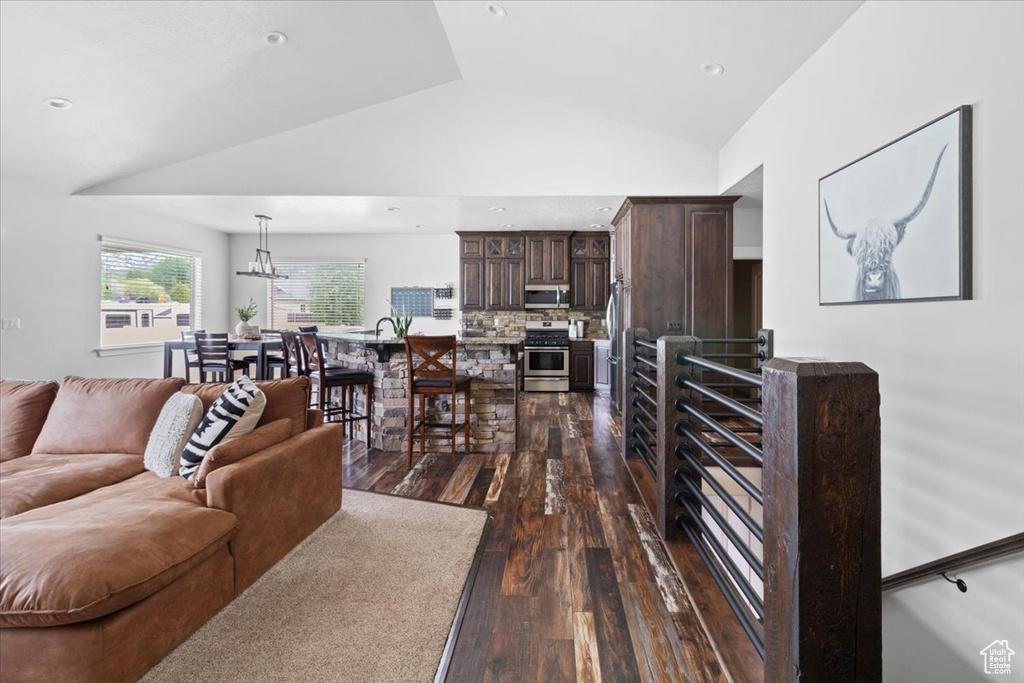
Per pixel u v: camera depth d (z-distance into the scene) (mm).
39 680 1360
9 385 2732
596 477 3402
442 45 3979
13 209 4516
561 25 3158
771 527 967
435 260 7754
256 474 2021
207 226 7035
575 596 1954
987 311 1656
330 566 2160
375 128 4840
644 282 4844
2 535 1541
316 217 6184
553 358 7129
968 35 1742
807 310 2889
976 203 1699
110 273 5586
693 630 1747
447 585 2014
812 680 872
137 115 4004
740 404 1484
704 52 3010
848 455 859
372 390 4227
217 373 6402
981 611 1683
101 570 1393
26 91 3486
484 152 4797
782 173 3229
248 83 3916
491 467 3633
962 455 1763
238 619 1778
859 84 2391
